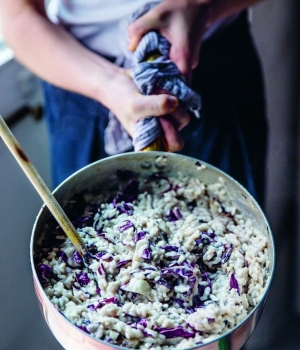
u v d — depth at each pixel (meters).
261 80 0.90
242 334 0.52
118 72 0.77
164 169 0.67
